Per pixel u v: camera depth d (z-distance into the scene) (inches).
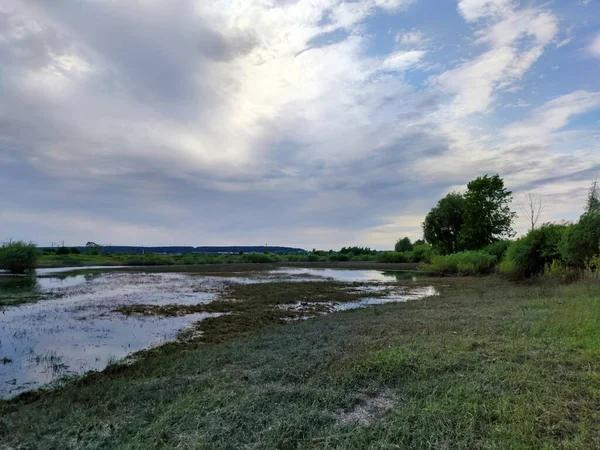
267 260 2549.2
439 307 525.7
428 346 288.2
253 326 471.5
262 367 271.1
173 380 252.1
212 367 280.4
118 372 299.1
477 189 1628.9
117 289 875.4
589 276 655.8
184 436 167.0
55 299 707.4
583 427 155.4
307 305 643.5
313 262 2529.5
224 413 186.2
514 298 573.3
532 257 932.6
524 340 296.2
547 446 144.1
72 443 169.3
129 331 446.6
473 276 1200.8
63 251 2374.5
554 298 510.3
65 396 239.1
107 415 200.8
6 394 258.5
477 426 165.2
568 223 892.6
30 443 172.6
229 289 872.3
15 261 1395.2
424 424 166.7
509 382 207.2
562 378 211.3
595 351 248.2
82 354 352.8
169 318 526.3
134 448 160.2
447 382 213.3
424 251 2202.3
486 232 1625.2
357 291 839.7
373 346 305.0
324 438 160.9
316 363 270.7
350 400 202.5
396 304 593.6
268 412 187.2
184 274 1365.7
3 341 399.5
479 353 267.1
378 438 160.4
